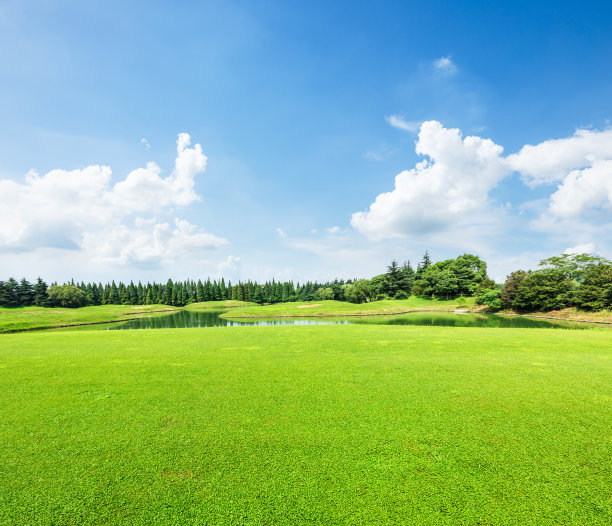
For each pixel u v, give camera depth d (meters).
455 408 8.11
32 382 10.84
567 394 9.04
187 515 4.62
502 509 4.65
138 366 12.88
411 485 5.18
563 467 5.60
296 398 8.92
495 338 19.44
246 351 15.75
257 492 5.07
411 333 22.28
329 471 5.55
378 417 7.63
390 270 105.75
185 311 96.12
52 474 5.62
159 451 6.29
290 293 150.75
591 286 48.38
